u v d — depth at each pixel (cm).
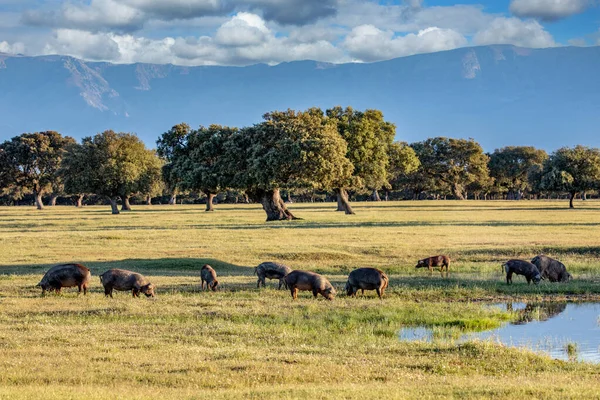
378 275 5534
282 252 8856
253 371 3166
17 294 5497
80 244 10312
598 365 3528
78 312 4678
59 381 2970
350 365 3359
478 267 7606
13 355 3406
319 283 5366
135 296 5425
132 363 3291
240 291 5809
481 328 4575
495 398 2688
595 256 8400
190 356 3450
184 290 5891
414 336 4284
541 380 3112
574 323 4741
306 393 2708
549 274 6488
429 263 7250
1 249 9488
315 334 4159
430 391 2783
